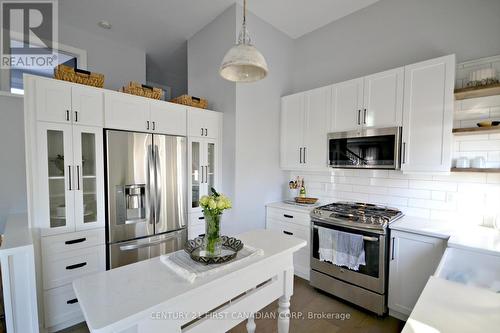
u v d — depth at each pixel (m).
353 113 2.64
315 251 2.65
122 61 3.67
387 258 2.21
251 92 3.06
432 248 1.96
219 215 1.43
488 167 2.09
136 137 2.48
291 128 3.27
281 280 1.62
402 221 2.29
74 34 3.20
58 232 2.07
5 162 2.55
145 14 2.96
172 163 2.74
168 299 1.01
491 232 1.93
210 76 3.20
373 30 2.82
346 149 2.68
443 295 1.07
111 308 0.94
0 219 2.52
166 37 3.49
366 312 2.31
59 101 2.05
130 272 1.26
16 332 1.65
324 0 2.77
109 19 3.06
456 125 2.24
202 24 3.20
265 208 3.27
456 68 2.26
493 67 2.07
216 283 1.19
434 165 2.12
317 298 2.54
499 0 2.06
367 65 2.88
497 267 1.50
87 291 1.07
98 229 2.28
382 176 2.74
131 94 2.47
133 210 2.50
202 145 2.98
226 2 2.79
